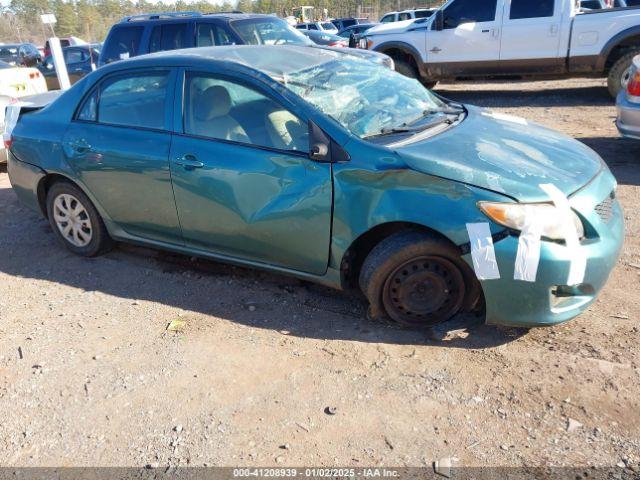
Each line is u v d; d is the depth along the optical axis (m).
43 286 4.29
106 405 2.96
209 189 3.68
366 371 3.08
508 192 2.97
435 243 3.13
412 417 2.74
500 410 2.75
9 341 3.59
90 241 4.62
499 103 10.68
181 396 2.98
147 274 4.38
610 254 3.08
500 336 3.30
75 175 4.35
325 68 3.96
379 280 3.29
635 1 13.76
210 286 4.13
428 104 4.08
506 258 2.94
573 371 2.97
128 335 3.57
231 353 3.31
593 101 10.08
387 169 3.14
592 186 3.19
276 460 2.54
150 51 8.78
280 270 3.70
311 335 3.44
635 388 2.83
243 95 3.64
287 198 3.41
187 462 2.57
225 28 8.33
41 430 2.83
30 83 10.09
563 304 3.09
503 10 10.09
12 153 4.77
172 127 3.88
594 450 2.49
